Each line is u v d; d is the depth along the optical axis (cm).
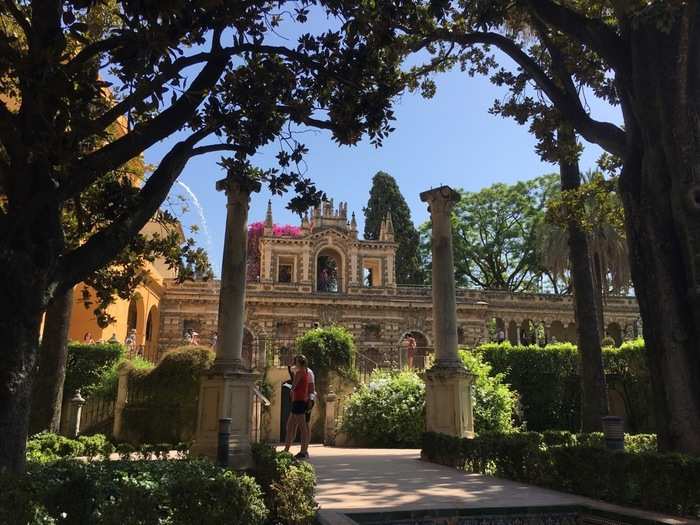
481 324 4553
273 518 660
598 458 732
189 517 511
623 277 3569
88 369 1994
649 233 898
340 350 2423
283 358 3206
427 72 1355
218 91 877
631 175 962
